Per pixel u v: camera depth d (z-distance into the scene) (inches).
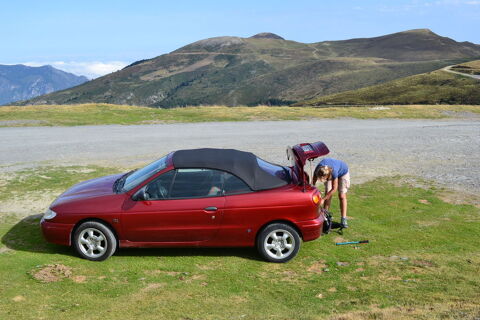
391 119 1331.2
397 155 570.9
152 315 174.4
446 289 196.4
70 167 487.5
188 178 242.2
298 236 238.5
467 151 602.9
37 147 651.5
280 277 218.5
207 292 199.0
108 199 241.9
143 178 247.9
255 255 251.9
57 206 244.4
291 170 267.6
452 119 1355.8
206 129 948.0
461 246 255.6
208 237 241.3
